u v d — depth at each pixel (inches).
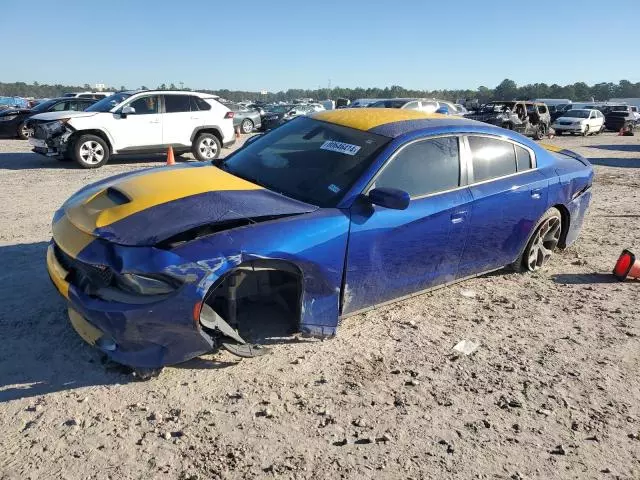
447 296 189.2
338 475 102.6
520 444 115.0
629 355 155.5
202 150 529.0
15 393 120.3
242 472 101.7
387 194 138.3
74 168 465.4
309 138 171.9
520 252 203.0
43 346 138.7
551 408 128.1
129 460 103.0
